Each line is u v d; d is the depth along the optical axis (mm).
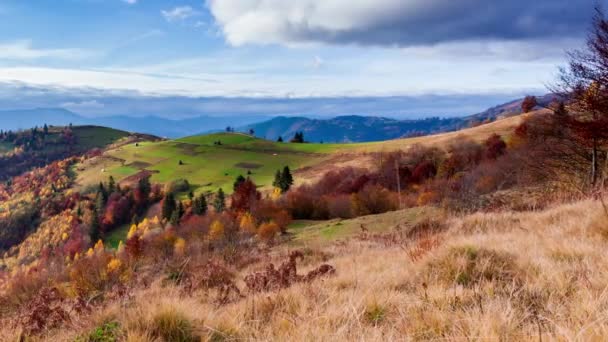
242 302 4699
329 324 3264
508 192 21141
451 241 6094
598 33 12516
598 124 13875
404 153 103562
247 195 85750
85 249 108875
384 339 2814
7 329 4801
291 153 167750
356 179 89438
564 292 3367
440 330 2865
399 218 29406
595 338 2184
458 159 79312
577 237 5750
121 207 129375
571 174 20047
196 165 165500
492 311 2904
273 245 23922
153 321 3498
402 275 5137
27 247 133250
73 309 5621
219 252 18469
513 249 5234
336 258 10750
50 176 191500
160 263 12031
